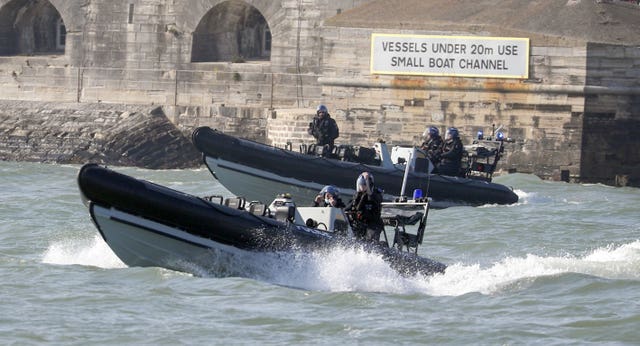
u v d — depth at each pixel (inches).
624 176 5866.1
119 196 2736.2
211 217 2768.2
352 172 4426.7
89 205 2758.4
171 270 2837.1
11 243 3326.8
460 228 3900.1
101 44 7126.0
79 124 6796.3
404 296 2687.0
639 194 5319.9
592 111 5866.1
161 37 7032.5
